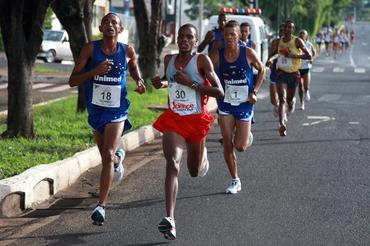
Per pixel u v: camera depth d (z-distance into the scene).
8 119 28.83
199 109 18.16
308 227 18.41
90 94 19.22
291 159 27.73
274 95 36.28
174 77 17.95
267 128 36.50
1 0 27.80
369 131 35.91
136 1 50.12
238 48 21.53
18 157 23.88
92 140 28.64
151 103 42.59
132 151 29.45
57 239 17.28
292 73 34.06
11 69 28.47
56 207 20.45
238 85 21.67
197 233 17.80
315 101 50.84
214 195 21.70
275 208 20.22
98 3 121.50
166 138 17.91
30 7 28.48
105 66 18.45
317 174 24.95
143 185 23.11
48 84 59.25
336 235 17.77
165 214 19.59
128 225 18.53
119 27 18.92
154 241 17.16
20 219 19.09
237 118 21.84
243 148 22.00
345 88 63.72
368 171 25.64
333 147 30.77
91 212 19.88
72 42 33.47
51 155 24.58
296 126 37.31
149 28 50.22
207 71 18.11
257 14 62.31
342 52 165.88
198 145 18.52
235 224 18.59
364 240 17.42
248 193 21.97
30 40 28.61
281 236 17.61
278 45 33.97
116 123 19.05
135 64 19.72
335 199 21.38
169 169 17.45
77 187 22.89
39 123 33.09
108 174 18.48
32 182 20.47
